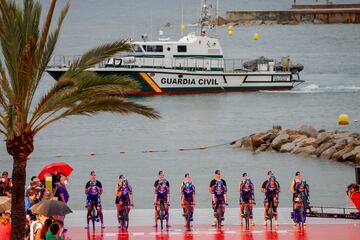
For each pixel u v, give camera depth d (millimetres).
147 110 57750
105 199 99375
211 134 178375
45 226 47469
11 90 55656
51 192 62781
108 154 145875
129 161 135875
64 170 65500
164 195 69625
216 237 65438
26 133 55781
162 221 69438
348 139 141250
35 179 60844
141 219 74500
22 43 55469
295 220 69625
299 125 199500
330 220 72625
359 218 72562
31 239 51906
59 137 172875
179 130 184625
